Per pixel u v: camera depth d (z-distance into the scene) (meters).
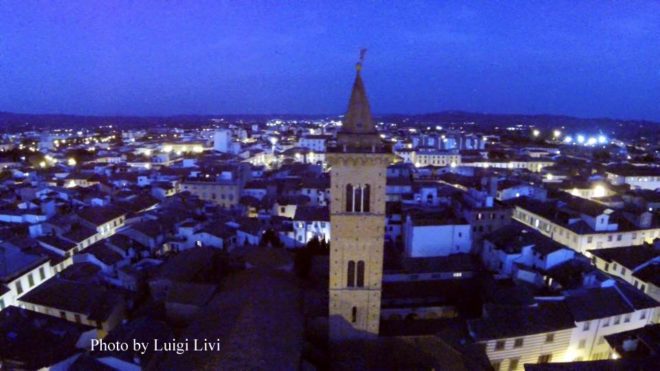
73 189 138.88
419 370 42.78
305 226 101.62
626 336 53.84
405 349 46.66
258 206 128.25
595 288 61.62
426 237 83.62
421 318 62.28
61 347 50.78
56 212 111.00
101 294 64.44
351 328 47.44
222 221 101.56
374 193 43.28
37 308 63.44
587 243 92.56
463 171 177.25
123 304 65.44
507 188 129.00
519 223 97.12
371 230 44.38
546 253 71.94
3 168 198.38
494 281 69.44
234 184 138.88
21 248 78.88
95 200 121.81
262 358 38.28
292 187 143.38
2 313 55.72
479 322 53.47
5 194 135.12
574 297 59.38
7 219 102.38
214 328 44.50
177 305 60.12
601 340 57.81
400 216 98.69
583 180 150.00
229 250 85.69
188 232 94.31
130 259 86.44
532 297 60.12
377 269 45.62
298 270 76.75
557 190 126.81
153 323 54.38
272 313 47.94
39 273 75.62
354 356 45.34
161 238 95.62
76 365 46.59
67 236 91.31
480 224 91.19
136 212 113.69
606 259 83.12
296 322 47.94
